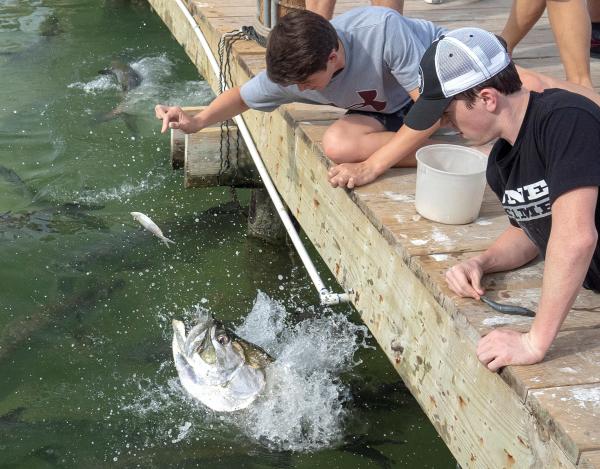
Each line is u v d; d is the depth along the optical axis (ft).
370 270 11.05
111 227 19.34
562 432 6.82
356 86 11.62
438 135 12.63
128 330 15.66
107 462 12.34
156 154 23.15
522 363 7.59
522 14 14.97
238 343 13.21
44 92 27.30
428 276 9.22
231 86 17.97
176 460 12.37
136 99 26.86
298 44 10.24
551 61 17.21
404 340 10.12
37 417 13.28
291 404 13.33
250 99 12.74
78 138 24.00
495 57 7.61
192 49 22.25
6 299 16.46
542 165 7.57
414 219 10.53
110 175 21.85
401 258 9.94
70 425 13.10
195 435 12.84
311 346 15.28
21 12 36.04
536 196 7.83
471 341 8.30
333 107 14.34
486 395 8.08
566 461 6.81
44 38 32.76
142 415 13.28
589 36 13.19
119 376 14.28
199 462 12.35
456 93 7.70
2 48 31.40
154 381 14.11
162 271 17.70
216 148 18.51
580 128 7.10
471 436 8.49
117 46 32.19
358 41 11.37
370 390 14.12
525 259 9.40
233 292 17.16
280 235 18.92
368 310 11.30
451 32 7.99
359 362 14.89
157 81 28.53
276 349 15.23
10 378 14.21
